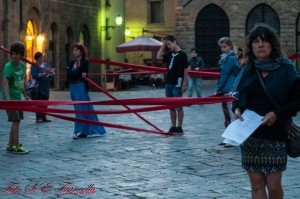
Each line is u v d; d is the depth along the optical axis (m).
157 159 13.62
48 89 22.45
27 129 19.55
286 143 7.48
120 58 57.59
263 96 7.49
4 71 14.27
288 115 7.38
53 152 14.68
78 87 17.38
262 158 7.46
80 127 17.22
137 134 18.08
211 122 21.72
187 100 10.23
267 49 7.48
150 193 10.23
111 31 54.78
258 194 7.61
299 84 7.44
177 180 11.30
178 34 54.19
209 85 51.03
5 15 36.38
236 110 7.63
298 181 11.08
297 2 52.28
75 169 12.43
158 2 59.41
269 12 52.88
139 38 46.16
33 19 40.09
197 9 53.62
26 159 13.66
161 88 50.53
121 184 10.97
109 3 53.84
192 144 15.92
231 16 53.16
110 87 46.16
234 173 11.94
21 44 14.41
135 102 10.22
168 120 22.66
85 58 17.56
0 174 11.89
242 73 7.63
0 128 19.78
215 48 53.66
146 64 58.34
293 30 52.50
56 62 43.72
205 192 10.27
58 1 43.62
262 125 7.45
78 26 47.47
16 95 14.51
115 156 14.06
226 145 15.23
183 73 17.78
